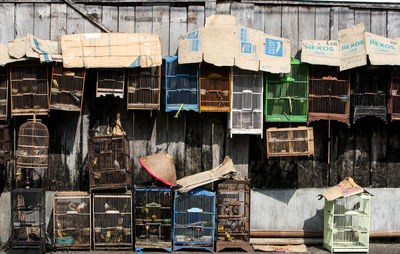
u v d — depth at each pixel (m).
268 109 6.27
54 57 5.86
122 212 5.97
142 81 6.11
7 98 6.05
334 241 6.18
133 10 6.52
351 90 6.33
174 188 5.96
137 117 6.51
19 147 5.88
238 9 6.57
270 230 6.55
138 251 5.95
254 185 6.58
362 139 6.67
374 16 6.68
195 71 6.17
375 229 6.66
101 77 6.05
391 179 6.64
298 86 6.26
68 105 6.00
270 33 6.61
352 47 6.09
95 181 5.91
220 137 6.56
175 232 6.02
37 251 5.71
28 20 6.43
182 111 6.53
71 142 6.45
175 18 6.54
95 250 6.00
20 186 6.33
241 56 5.93
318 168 6.64
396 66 6.18
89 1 6.46
